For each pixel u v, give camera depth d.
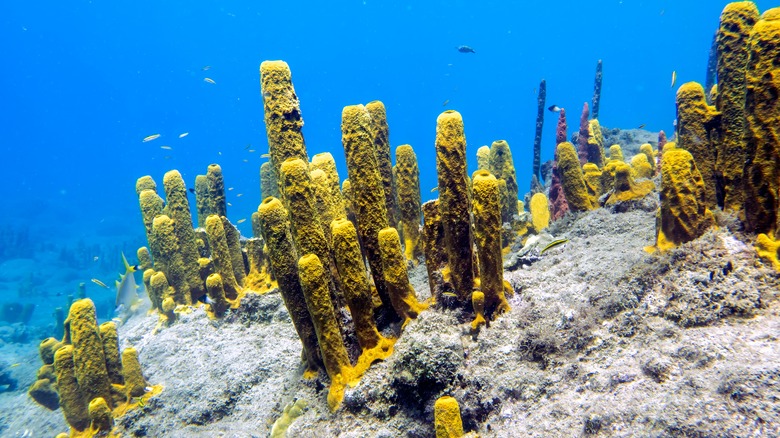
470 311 1.21
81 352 1.45
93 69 38.03
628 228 1.47
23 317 5.83
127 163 36.53
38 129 41.84
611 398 0.94
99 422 1.44
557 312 1.13
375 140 1.69
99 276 8.23
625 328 1.07
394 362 1.12
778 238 1.05
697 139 1.33
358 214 1.24
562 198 1.97
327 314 1.13
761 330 0.93
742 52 1.20
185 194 2.02
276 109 1.32
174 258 2.00
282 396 1.37
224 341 1.73
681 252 1.12
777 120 1.03
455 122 1.14
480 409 1.05
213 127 40.06
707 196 1.33
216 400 1.47
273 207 1.18
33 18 34.12
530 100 39.09
